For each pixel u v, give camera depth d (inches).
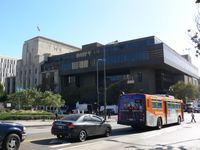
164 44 3432.6
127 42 3735.2
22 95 2185.0
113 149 478.0
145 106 870.4
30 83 4933.6
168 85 4291.3
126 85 3243.1
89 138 646.5
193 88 3688.5
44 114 1608.0
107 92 3302.2
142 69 3688.5
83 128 597.0
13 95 2351.1
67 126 576.7
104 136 686.5
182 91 3636.8
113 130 887.7
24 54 5241.1
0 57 7121.1
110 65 3772.1
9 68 7283.5
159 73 3941.9
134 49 3595.0
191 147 513.7
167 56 3499.0
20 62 5310.0
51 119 1545.3
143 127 922.7
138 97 888.3
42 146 507.5
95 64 3941.9
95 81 4173.2
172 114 1072.2
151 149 483.8
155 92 3816.4
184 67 4362.7
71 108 3737.7
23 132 438.0
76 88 3826.3
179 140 620.1
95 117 655.8
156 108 932.0
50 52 5118.1
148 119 871.7
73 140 601.3
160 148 496.7
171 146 524.1
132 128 968.9
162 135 728.3
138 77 3698.3
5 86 5782.5
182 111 1221.7
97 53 3976.4
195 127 997.8
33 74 4909.0
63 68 4372.5
